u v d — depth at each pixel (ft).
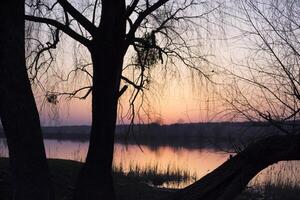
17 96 21.35
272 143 17.42
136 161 89.40
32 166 21.74
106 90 34.60
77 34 34.60
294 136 16.98
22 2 21.63
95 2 38.91
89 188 34.04
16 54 21.34
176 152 127.44
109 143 34.81
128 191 47.62
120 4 34.47
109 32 34.24
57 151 121.29
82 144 169.17
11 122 21.42
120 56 34.86
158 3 35.14
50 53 39.55
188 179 65.82
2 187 37.09
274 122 17.43
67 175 46.34
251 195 50.29
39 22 33.91
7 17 21.11
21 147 21.57
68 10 34.19
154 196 46.42
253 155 17.83
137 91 40.27
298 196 50.14
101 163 34.45
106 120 34.60
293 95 17.85
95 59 34.73
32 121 21.79
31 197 21.65
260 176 54.39
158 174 67.82
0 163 46.29
